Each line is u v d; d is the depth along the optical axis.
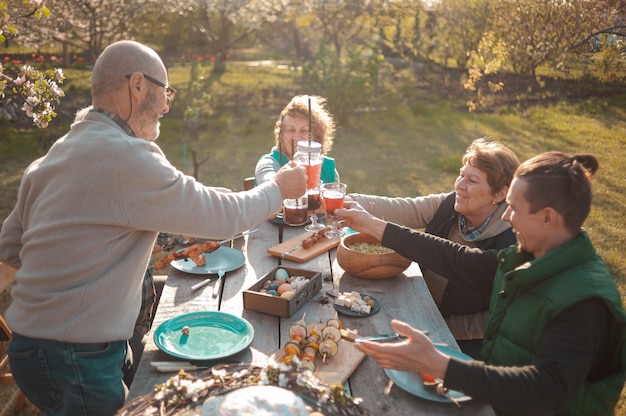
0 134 7.91
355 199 3.02
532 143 7.49
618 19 7.78
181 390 1.52
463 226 2.77
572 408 1.72
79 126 1.89
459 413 1.67
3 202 5.89
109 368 1.91
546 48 8.59
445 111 9.70
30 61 11.59
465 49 10.73
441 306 2.71
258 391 1.31
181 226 1.88
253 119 9.41
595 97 8.41
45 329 1.84
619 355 1.67
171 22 13.37
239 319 2.09
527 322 1.74
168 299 2.31
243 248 2.84
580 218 1.70
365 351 1.67
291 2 12.39
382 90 10.25
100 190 1.79
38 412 2.94
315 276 2.32
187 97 9.75
